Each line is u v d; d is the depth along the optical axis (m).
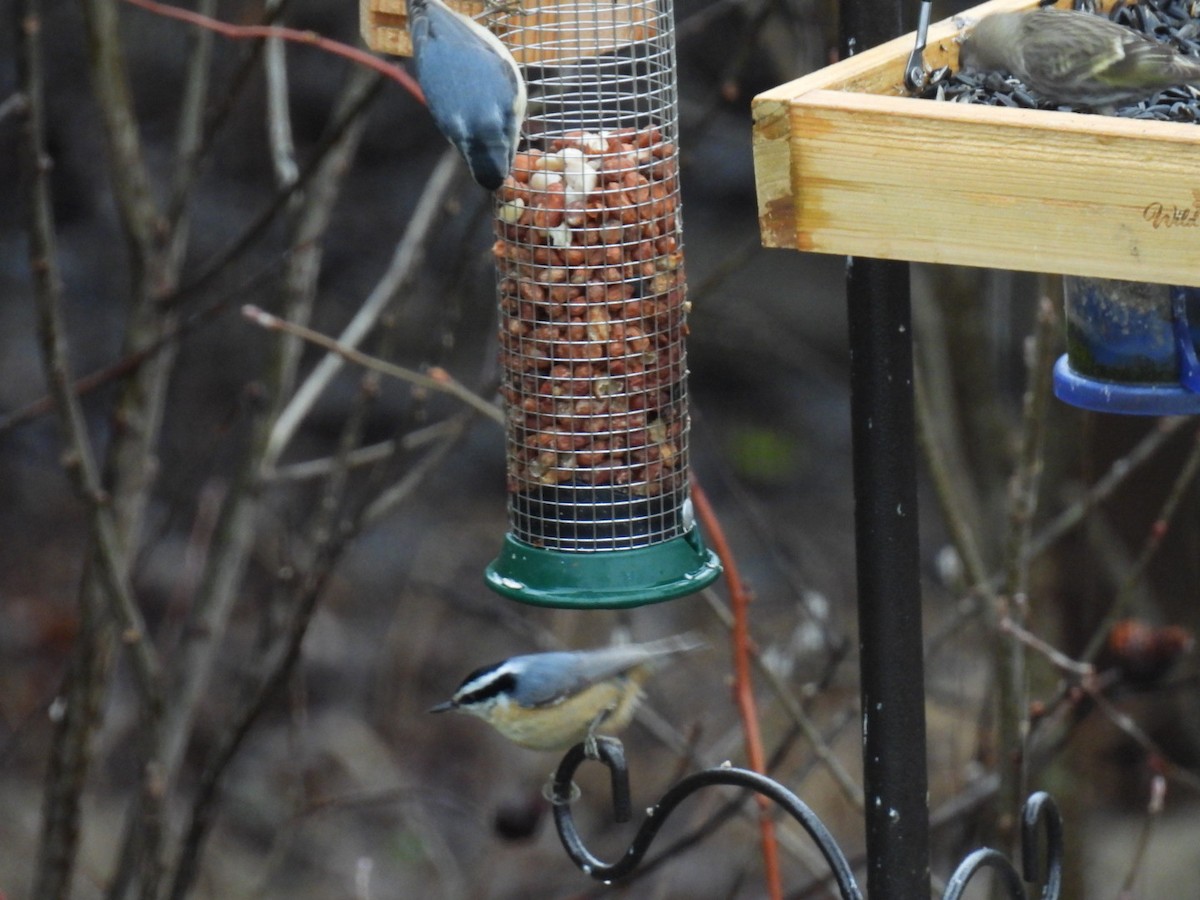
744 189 18.34
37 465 16.17
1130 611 9.38
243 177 17.28
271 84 7.83
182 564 14.10
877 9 5.09
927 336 8.61
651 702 13.02
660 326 6.10
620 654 6.65
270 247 16.70
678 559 5.95
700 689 13.43
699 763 8.10
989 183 4.45
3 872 12.00
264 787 12.86
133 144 7.78
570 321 6.03
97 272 17.44
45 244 7.14
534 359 6.08
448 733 13.73
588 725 6.54
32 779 13.02
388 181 18.14
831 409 17.42
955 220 4.50
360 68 7.68
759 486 16.83
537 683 6.48
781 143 4.61
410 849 12.45
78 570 15.31
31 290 17.38
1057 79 5.49
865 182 4.55
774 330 16.67
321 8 17.84
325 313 17.16
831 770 7.35
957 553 7.88
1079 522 8.52
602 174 6.02
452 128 5.59
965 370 8.68
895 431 4.91
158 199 16.66
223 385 16.23
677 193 6.22
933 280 8.62
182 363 16.31
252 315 6.88
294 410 7.95
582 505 5.98
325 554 7.26
